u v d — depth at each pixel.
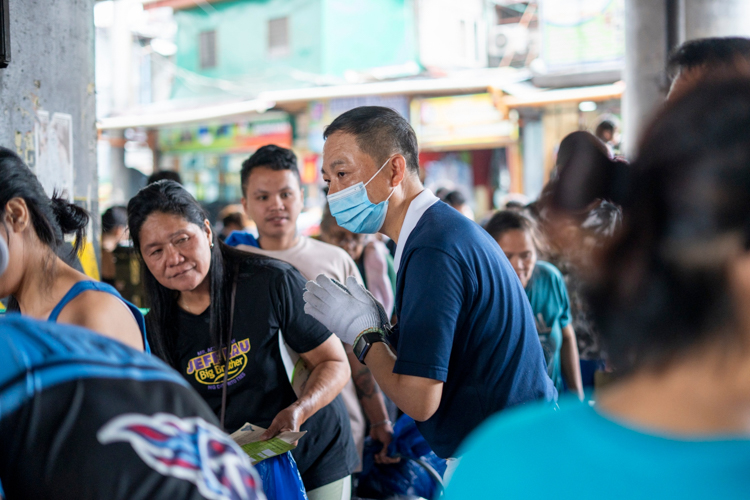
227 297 2.11
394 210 1.93
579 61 11.22
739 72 0.64
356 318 1.87
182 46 17.02
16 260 1.37
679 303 0.59
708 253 0.57
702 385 0.59
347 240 3.54
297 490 1.90
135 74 17.06
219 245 2.14
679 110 0.62
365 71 14.27
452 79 11.99
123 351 0.86
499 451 0.68
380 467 2.71
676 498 0.56
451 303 1.68
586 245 0.70
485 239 1.81
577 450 0.63
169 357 2.12
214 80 16.59
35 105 2.77
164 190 1.97
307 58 15.47
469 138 12.31
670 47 5.65
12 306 1.57
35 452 0.75
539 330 2.91
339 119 1.94
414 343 1.67
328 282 1.91
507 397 1.77
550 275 2.95
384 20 15.12
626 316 0.63
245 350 2.10
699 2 5.46
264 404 2.14
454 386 1.80
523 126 12.02
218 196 14.99
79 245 1.60
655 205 0.60
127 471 0.75
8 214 1.35
